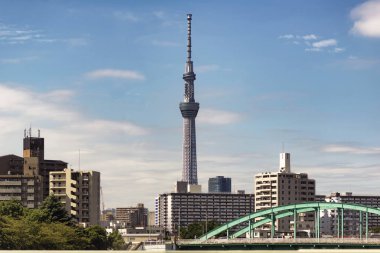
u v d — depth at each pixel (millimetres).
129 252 184375
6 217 198875
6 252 166750
